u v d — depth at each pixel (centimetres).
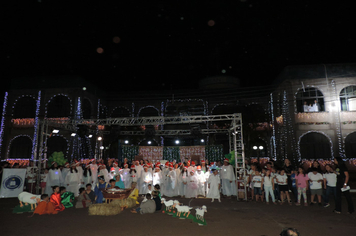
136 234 657
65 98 2752
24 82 2834
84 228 715
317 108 2522
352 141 2456
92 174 1411
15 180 1312
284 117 2594
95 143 2822
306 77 2553
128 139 2862
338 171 920
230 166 1303
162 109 3128
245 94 3025
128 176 1439
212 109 3050
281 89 2681
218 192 1187
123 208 1000
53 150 2644
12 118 2766
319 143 2492
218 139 2867
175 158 2194
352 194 1495
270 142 2919
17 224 761
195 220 779
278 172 1140
